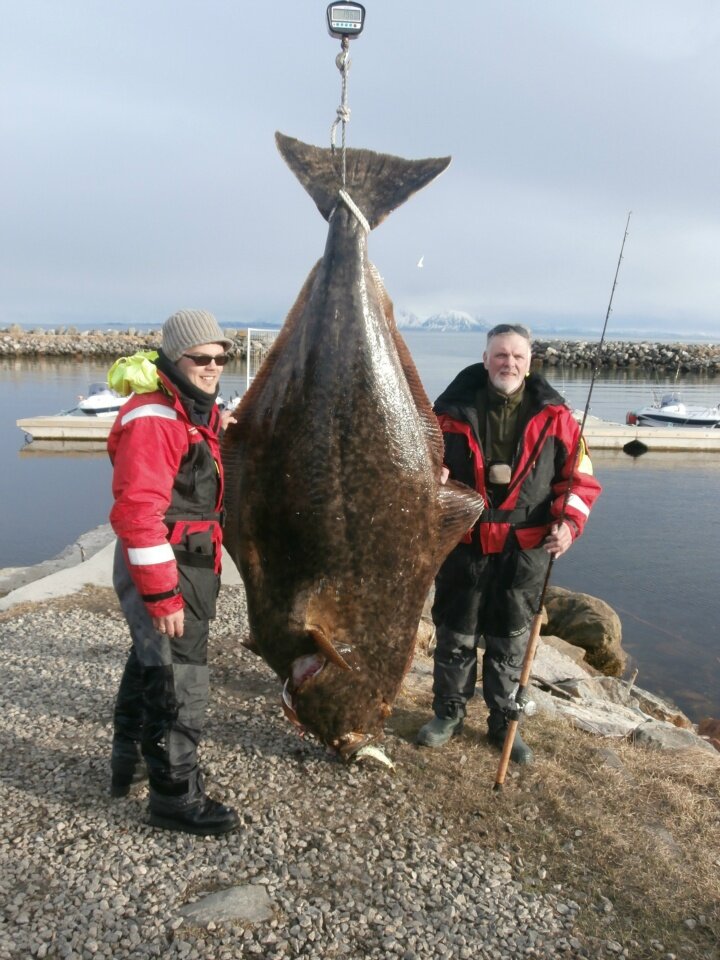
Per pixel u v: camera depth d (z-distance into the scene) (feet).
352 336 9.82
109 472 70.59
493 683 13.96
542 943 9.56
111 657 18.15
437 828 11.64
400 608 10.96
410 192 9.98
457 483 11.80
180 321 10.25
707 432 85.30
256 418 10.46
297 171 10.21
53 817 11.59
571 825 11.88
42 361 188.24
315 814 11.87
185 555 10.62
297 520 10.14
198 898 10.02
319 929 9.55
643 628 38.37
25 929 9.38
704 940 9.78
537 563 13.39
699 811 12.53
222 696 15.88
